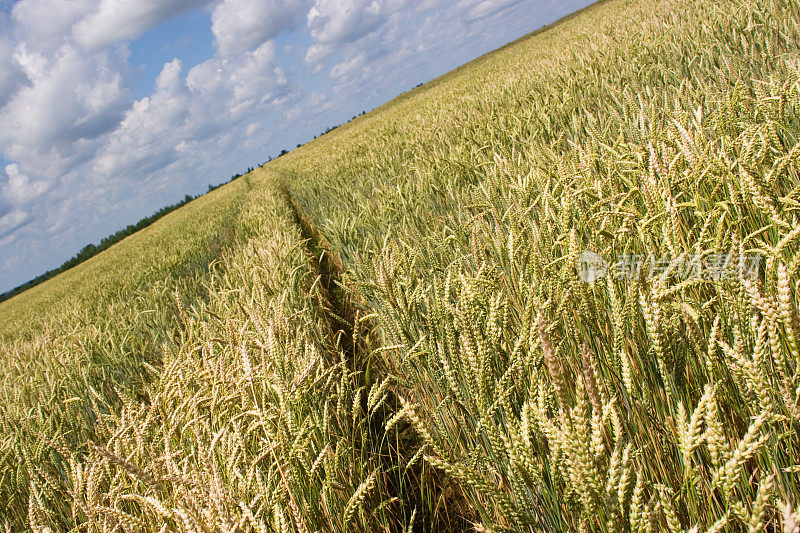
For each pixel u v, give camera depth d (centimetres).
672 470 117
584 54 705
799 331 68
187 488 120
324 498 140
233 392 177
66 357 368
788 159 128
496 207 282
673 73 414
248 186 2498
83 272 2023
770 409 73
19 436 243
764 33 409
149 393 233
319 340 286
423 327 182
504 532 89
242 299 316
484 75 1670
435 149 570
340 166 1028
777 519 95
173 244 1253
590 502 73
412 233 347
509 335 145
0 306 3388
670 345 99
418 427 90
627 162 189
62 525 190
